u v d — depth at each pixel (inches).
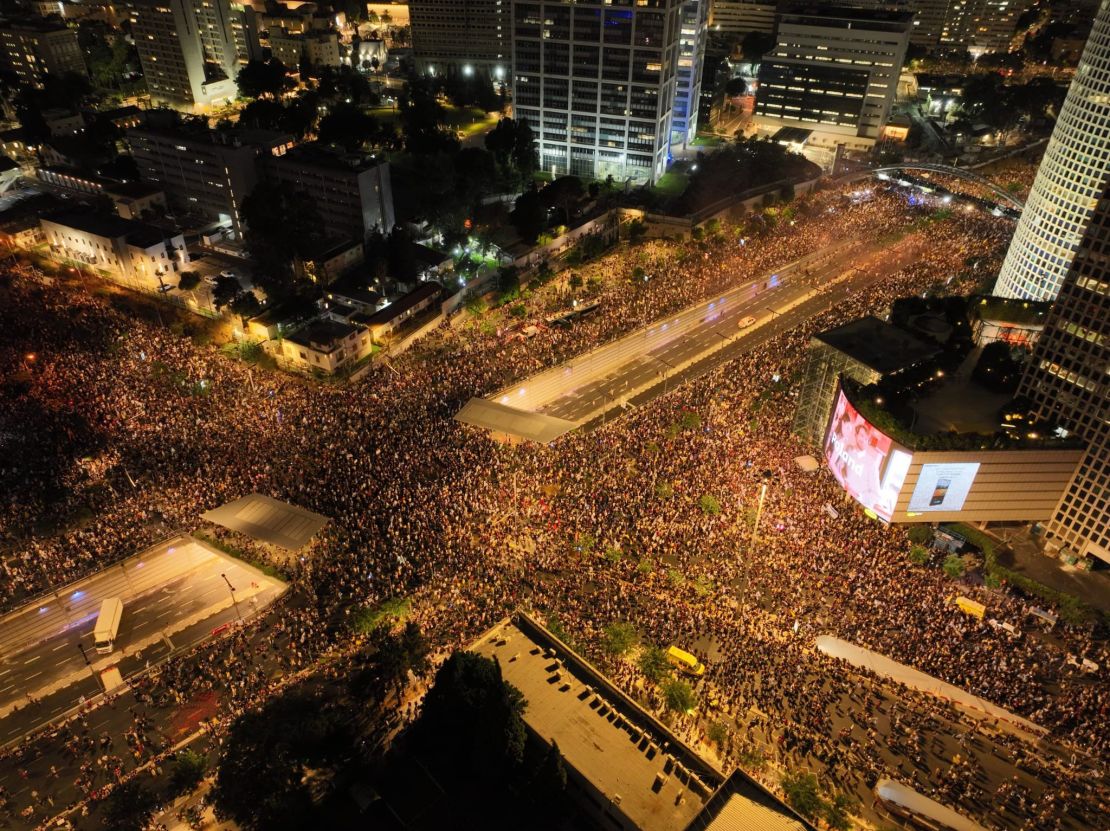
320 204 7647.6
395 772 3029.0
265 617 3816.4
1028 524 4527.6
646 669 3324.3
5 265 7165.4
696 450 4881.9
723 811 2522.1
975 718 3265.3
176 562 4180.6
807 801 2797.7
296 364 5900.6
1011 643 3644.2
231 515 4141.2
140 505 4416.8
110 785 3036.4
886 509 4330.7
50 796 3009.4
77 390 5280.5
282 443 4835.1
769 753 3125.0
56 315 6264.8
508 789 2901.1
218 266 7362.2
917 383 4746.6
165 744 3203.7
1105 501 4141.2
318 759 2950.3
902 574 4025.6
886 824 2886.3
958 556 4232.3
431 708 3009.4
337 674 3496.6
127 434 4899.1
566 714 3024.1
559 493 4483.3
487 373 5703.7
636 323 6520.7
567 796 2861.7
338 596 3865.7
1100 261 3983.8
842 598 3846.0
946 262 7603.4
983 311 5329.7
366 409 5191.9
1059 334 4259.4
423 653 3336.6
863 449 4411.9
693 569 4003.4
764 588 3892.7
